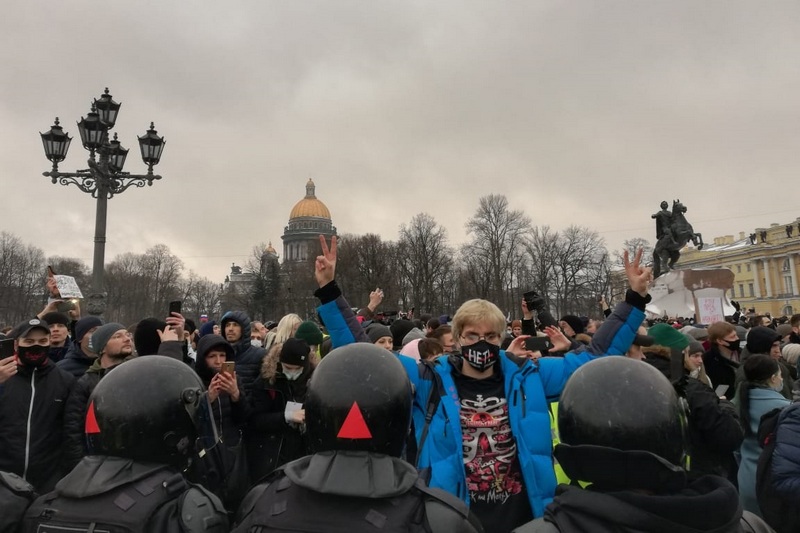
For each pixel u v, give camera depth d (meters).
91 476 1.85
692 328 7.29
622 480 1.50
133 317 82.12
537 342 3.72
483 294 60.16
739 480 4.10
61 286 7.41
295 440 4.33
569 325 7.02
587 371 1.74
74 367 5.07
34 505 1.88
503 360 3.00
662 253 23.48
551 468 2.72
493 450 2.78
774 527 3.14
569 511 1.53
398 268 64.38
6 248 70.56
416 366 3.08
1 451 3.65
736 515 1.44
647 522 1.37
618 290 60.12
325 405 1.71
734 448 3.54
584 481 1.58
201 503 1.92
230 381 4.00
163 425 1.94
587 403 1.62
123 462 1.89
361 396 1.69
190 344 7.37
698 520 1.37
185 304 90.31
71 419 3.91
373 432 1.68
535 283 60.91
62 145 11.70
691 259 85.62
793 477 3.04
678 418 1.61
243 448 4.21
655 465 1.46
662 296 17.91
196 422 2.09
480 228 61.09
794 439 3.11
